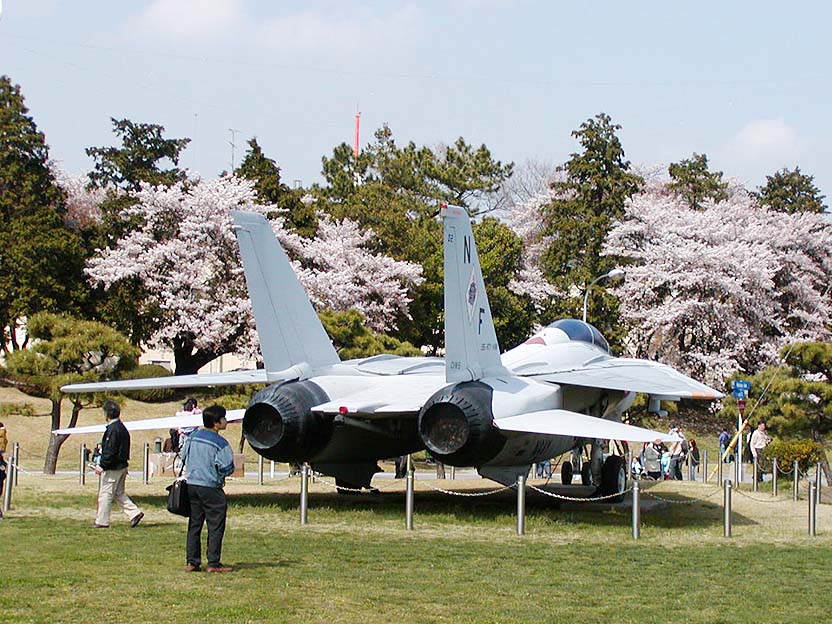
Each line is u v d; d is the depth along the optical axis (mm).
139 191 50562
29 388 41156
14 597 9789
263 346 17500
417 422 18781
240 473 26562
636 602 10477
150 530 14891
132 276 44938
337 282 45688
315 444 17750
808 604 10609
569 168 57250
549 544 14625
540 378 18734
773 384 28250
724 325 51188
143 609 9367
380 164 69812
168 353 62969
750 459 36750
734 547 14797
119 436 15125
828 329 55000
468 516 17609
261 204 48812
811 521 16344
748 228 55094
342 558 12742
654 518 18203
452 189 67562
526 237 60750
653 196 58688
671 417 50969
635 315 52125
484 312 17812
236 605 9594
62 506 17984
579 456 26875
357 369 19234
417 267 48906
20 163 46531
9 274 44938
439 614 9555
